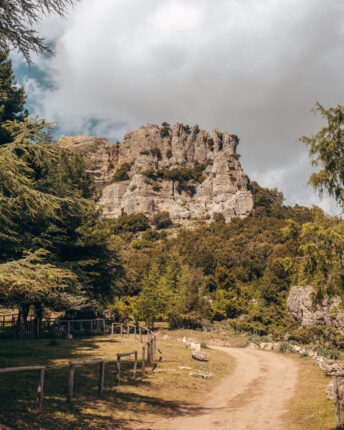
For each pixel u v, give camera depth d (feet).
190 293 219.41
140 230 570.87
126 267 116.88
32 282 36.94
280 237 359.66
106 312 158.30
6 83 84.28
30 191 43.91
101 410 30.78
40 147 48.93
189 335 136.67
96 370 47.70
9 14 30.60
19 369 26.35
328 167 41.19
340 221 40.09
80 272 77.92
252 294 218.79
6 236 50.06
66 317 110.93
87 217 99.04
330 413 32.07
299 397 43.47
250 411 36.22
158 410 33.68
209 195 655.35
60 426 25.46
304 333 117.70
